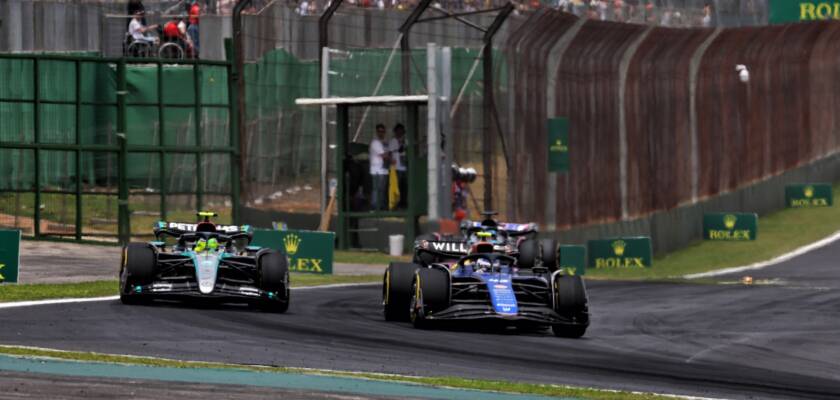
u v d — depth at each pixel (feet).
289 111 399.65
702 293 290.56
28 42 396.37
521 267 263.70
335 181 399.85
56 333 158.10
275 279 203.31
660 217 467.93
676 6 451.53
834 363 172.24
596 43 419.95
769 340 196.65
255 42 389.60
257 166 390.83
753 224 493.77
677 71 486.79
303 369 132.16
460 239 246.47
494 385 126.93
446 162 375.25
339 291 262.06
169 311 192.34
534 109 398.62
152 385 112.37
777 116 579.48
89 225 363.35
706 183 510.17
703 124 508.53
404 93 392.68
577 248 360.28
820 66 619.67
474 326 198.39
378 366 141.18
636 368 153.99
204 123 387.96
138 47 385.50
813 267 417.08
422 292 187.21
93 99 371.56
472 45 397.80
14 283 238.89
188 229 217.36
